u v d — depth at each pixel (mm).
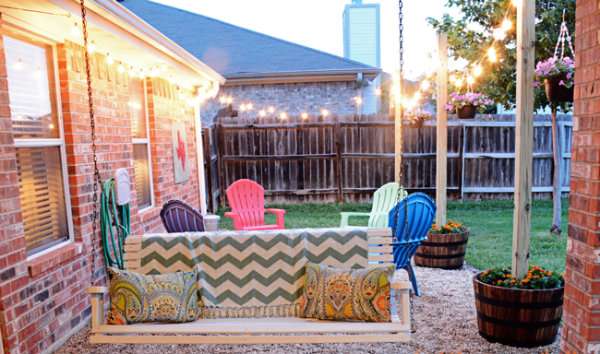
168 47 4148
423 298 3752
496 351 2785
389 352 2824
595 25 2023
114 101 4059
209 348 2949
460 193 8250
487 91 5820
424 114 6465
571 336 2264
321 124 8359
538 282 2787
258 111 10648
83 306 3389
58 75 3289
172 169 5883
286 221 7199
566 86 3568
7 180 2551
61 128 3307
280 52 11203
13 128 2875
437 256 4598
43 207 3123
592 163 2062
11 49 2889
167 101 5703
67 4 2648
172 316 2643
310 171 8484
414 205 3525
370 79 10484
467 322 3244
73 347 3000
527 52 2861
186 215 3889
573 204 2230
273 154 8477
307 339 2383
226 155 8508
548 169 8109
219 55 11164
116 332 2473
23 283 2658
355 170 8430
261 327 2477
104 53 3867
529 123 2875
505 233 6020
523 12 2850
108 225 3732
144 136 5145
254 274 2926
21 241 2658
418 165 8258
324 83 10531
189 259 2949
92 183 3596
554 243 5320
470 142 8156
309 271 2850
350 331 2404
